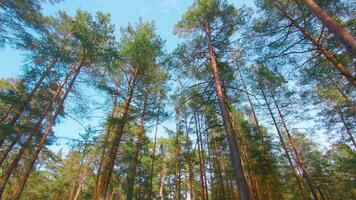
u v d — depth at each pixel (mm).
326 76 13820
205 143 21641
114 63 14734
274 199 21938
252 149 20125
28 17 13234
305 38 11023
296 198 26609
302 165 18203
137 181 21828
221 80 11883
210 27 12820
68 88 15086
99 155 21062
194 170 26375
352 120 19141
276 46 11250
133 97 15195
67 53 14562
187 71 12469
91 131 15031
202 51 12305
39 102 16562
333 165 27281
